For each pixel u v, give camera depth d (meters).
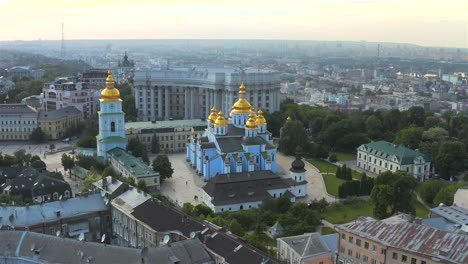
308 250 173.12
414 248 152.12
